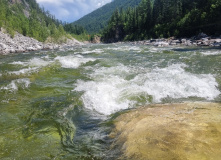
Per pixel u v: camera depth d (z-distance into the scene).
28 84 7.00
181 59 12.00
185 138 2.85
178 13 50.78
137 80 7.15
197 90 6.04
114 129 3.71
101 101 5.41
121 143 3.09
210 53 14.06
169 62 11.09
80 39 113.75
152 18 62.44
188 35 41.00
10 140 3.27
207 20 37.03
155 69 9.09
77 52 19.55
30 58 15.23
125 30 83.75
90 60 12.45
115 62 11.58
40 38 54.91
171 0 55.09
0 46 29.28
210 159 2.30
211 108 4.24
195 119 3.57
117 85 6.66
